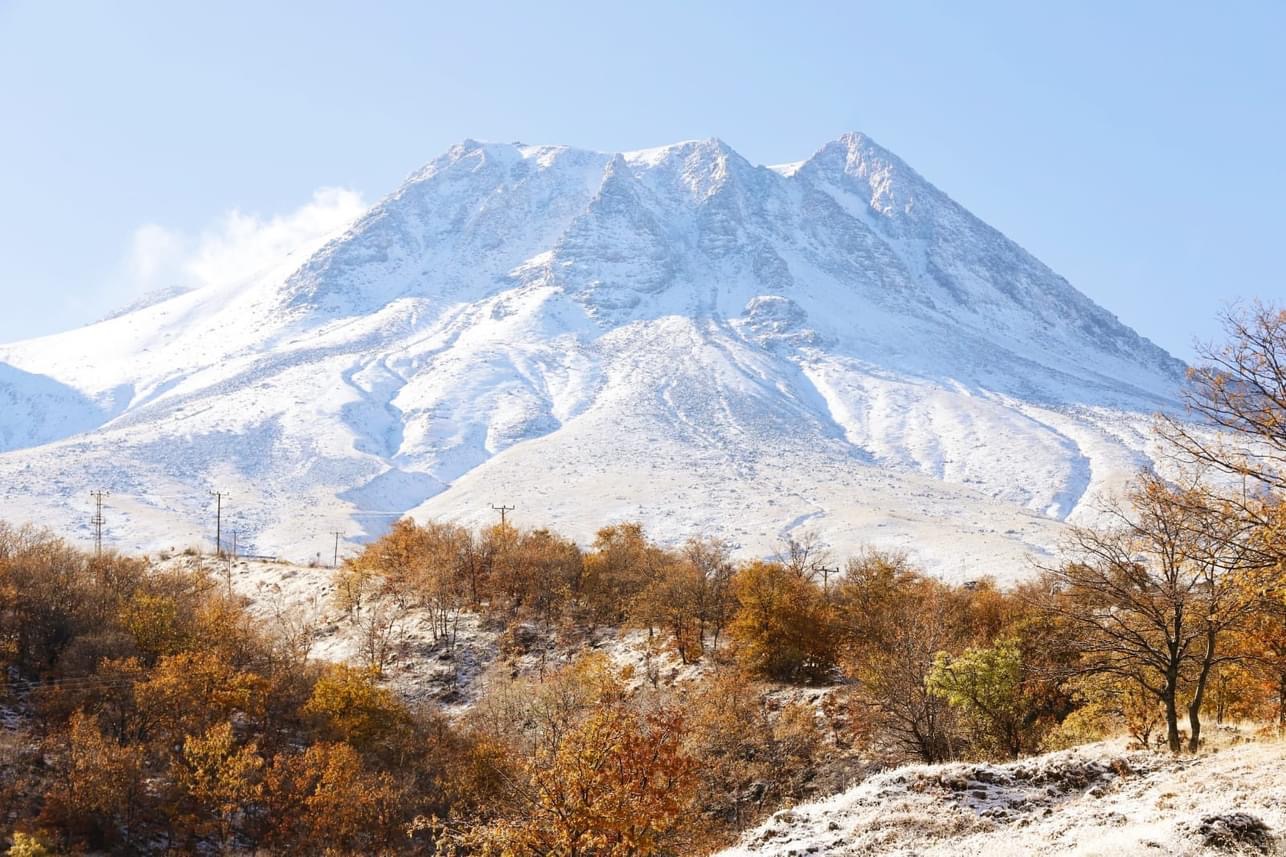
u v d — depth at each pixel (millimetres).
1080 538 28812
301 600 116625
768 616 81062
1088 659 30250
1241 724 32469
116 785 58656
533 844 26188
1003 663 44000
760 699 72688
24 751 63750
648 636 97250
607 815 25484
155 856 57219
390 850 58188
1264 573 21641
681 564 108875
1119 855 16531
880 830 22656
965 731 46531
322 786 60594
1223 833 16750
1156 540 26297
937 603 70250
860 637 79625
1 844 53469
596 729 27266
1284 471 21969
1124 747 28641
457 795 62000
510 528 133000
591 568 113438
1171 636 27562
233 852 58219
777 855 22281
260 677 75125
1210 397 22547
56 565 90375
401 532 127688
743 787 58656
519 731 68625
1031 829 21047
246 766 62969
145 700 68375
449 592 107438
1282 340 21859
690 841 43156
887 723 50469
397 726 72188
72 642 79500
